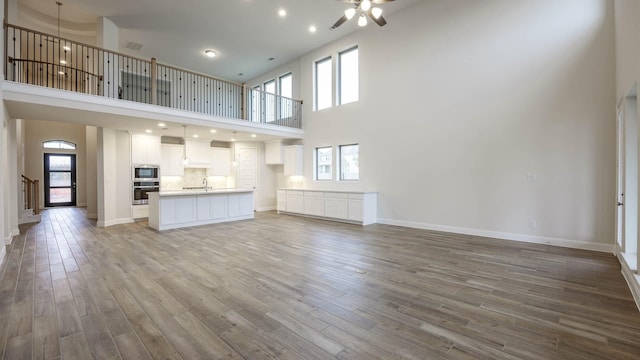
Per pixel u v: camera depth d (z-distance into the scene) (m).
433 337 2.10
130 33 7.37
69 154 11.45
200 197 6.91
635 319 2.35
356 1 3.99
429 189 6.18
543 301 2.69
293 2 6.12
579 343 2.02
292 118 9.25
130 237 5.57
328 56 8.18
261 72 10.23
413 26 6.39
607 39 4.28
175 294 2.88
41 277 3.38
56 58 8.48
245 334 2.15
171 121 6.30
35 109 5.02
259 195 9.76
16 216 5.84
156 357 1.88
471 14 5.56
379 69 7.01
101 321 2.35
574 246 4.55
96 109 5.24
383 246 4.79
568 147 4.59
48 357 1.89
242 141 9.59
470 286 3.05
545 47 4.78
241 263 3.89
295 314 2.46
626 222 3.66
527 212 4.98
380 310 2.53
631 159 3.60
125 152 7.43
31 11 6.21
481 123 5.45
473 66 5.54
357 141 7.51
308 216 8.25
